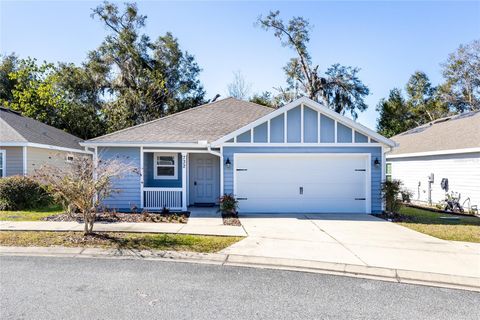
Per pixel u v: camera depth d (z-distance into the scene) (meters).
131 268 6.00
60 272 5.74
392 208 12.09
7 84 33.41
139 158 12.78
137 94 29.38
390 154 20.64
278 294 4.87
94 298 4.62
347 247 7.39
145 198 12.72
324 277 5.64
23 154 15.77
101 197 8.58
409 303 4.61
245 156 12.49
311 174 12.59
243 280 5.45
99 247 7.21
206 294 4.83
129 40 32.28
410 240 8.11
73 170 8.23
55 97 29.80
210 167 14.52
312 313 4.24
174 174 14.33
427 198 17.67
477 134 15.18
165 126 14.16
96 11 31.66
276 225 9.95
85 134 30.09
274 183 12.59
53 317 4.02
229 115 15.59
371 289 5.12
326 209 12.57
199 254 6.81
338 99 31.03
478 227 9.88
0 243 7.45
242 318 4.07
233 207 11.72
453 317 4.19
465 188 14.88
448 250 7.18
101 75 31.55
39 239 7.75
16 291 4.86
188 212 12.29
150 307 4.35
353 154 12.46
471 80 34.88
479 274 5.68
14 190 12.85
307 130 12.47
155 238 7.98
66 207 11.32
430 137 19.42
